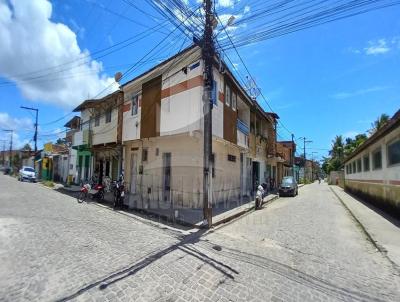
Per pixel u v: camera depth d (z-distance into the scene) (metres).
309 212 16.84
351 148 47.34
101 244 7.98
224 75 16.89
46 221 10.46
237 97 20.34
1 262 6.27
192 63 14.68
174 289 5.42
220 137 16.20
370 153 21.58
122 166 20.61
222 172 18.55
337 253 8.39
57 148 39.19
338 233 11.12
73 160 30.72
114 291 5.19
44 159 40.34
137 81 18.05
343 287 5.93
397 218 14.67
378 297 5.54
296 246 8.98
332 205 20.81
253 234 10.59
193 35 11.31
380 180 18.55
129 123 19.05
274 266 6.99
